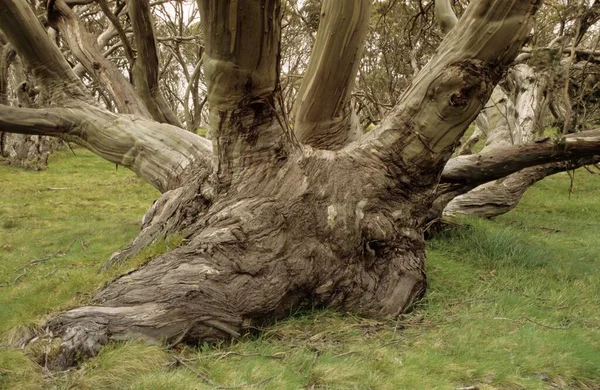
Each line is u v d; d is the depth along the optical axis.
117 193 15.98
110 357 3.83
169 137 7.58
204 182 6.21
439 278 6.55
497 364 4.08
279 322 4.98
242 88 4.70
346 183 5.48
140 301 4.37
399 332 4.91
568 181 17.97
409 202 5.84
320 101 6.30
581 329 4.97
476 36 5.14
